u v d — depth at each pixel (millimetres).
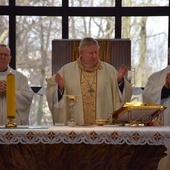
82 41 6566
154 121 5773
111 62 9758
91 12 10711
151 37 10727
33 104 10648
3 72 7688
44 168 5445
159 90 7301
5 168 5461
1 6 10633
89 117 6719
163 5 10695
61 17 10703
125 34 10758
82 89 6770
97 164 5426
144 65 10703
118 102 6633
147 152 5422
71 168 5457
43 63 10789
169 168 7211
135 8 10680
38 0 10742
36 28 10758
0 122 7395
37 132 5062
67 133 5051
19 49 10750
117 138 5043
